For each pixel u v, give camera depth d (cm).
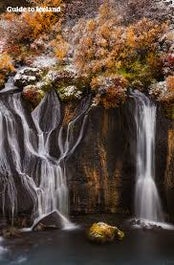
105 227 873
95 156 995
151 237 886
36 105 1009
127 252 815
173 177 983
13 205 969
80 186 998
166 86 1000
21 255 802
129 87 1034
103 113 987
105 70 1074
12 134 986
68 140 1001
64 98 1008
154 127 991
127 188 1011
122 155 1003
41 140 1001
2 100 1010
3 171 970
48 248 831
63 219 965
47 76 1055
